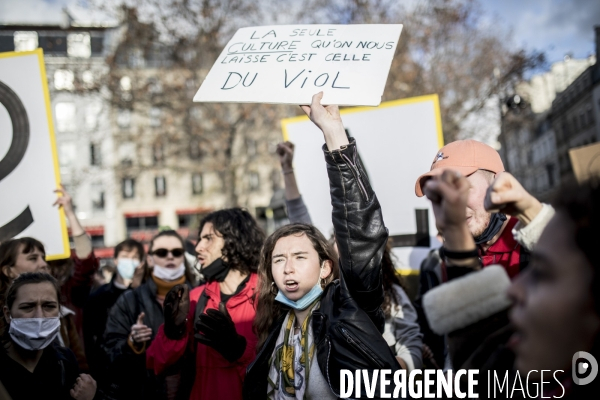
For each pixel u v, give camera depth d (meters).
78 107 40.78
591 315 0.93
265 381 2.34
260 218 40.28
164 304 2.76
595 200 0.95
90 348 4.50
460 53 21.58
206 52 21.94
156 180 44.31
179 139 25.25
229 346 2.72
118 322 3.76
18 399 2.60
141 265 4.56
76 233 4.12
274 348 2.36
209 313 2.70
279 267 2.31
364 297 2.05
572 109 30.66
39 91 3.94
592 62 26.36
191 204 44.34
